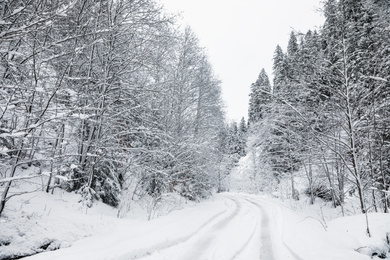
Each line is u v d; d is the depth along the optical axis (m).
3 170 7.54
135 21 10.31
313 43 10.95
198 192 20.97
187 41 17.53
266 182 30.70
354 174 9.32
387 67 9.05
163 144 13.66
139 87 10.36
